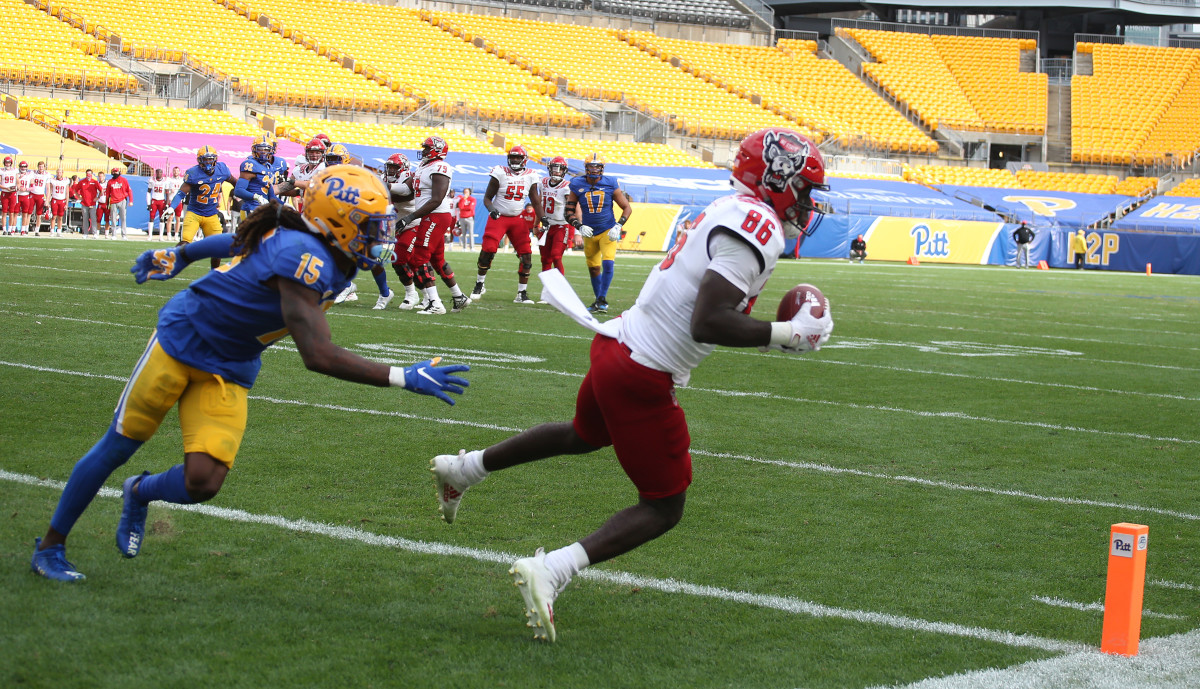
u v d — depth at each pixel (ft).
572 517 39.73
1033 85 373.20
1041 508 44.21
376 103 280.51
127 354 67.56
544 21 354.95
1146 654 28.91
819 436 56.39
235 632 27.43
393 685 24.85
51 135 226.58
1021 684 26.53
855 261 283.79
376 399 59.11
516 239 116.78
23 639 26.00
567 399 62.13
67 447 44.52
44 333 73.67
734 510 41.91
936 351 95.50
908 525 40.91
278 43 289.53
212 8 293.84
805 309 27.73
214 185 113.80
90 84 250.16
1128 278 261.65
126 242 187.93
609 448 51.06
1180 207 326.65
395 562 33.78
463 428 53.11
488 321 98.07
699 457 50.31
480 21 334.03
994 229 306.14
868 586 33.88
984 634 30.09
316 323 28.17
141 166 218.79
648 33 358.84
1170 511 44.57
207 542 34.37
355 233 28.40
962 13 412.57
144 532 33.68
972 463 51.80
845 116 346.33
